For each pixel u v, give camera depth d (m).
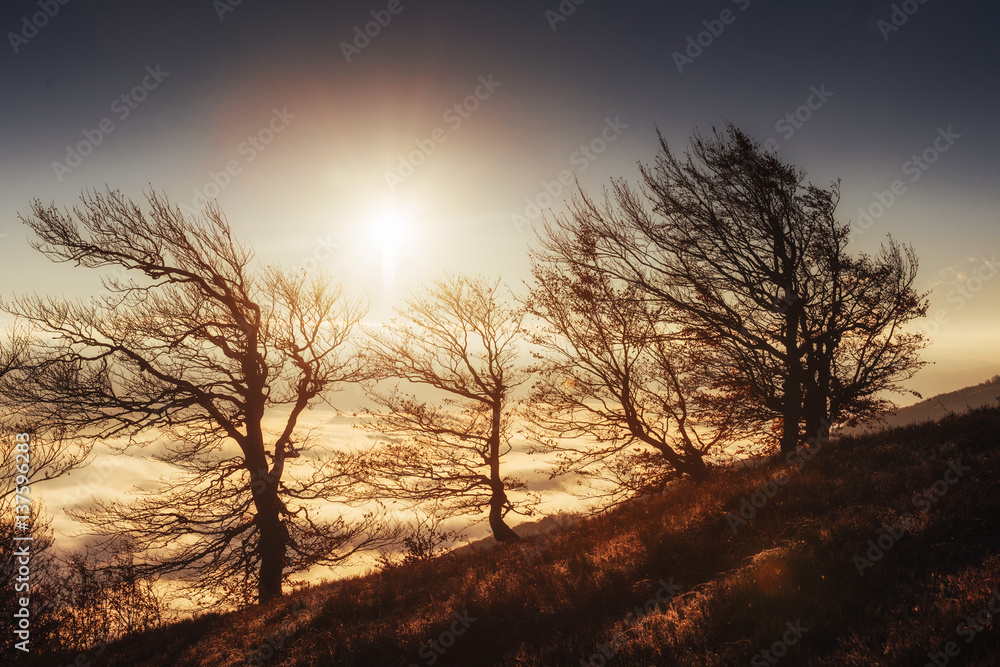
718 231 16.38
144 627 14.00
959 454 9.18
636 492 17.97
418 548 18.22
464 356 20.62
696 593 7.23
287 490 20.72
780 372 16.52
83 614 13.20
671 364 17.25
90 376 17.38
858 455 11.16
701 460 17.64
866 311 16.70
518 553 12.98
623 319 17.09
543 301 17.66
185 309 19.11
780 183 15.66
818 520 8.30
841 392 17.75
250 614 13.32
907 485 8.51
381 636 8.49
